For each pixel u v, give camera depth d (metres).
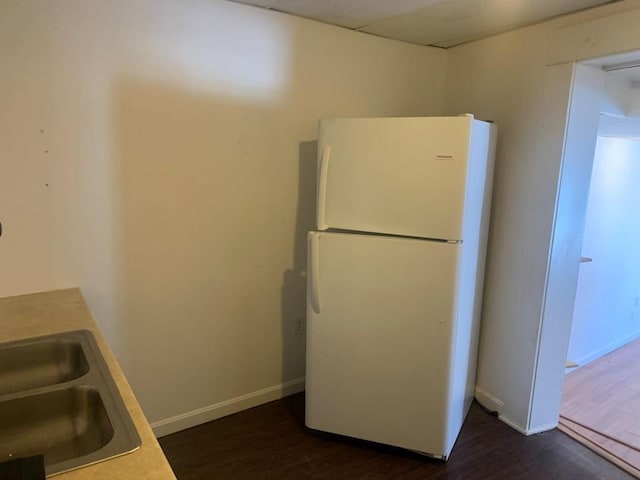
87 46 1.84
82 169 1.92
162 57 2.02
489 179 2.37
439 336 2.05
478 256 2.34
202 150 2.20
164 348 2.29
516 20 2.26
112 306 2.10
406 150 1.97
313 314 2.23
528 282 2.39
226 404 2.55
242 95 2.26
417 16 2.27
